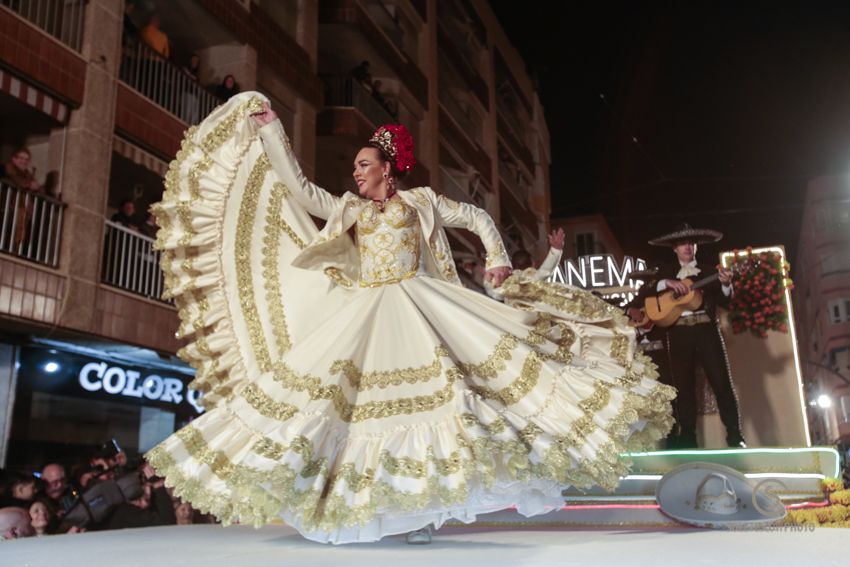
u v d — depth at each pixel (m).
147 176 15.34
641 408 3.36
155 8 15.91
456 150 27.98
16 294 11.25
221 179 4.11
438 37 27.77
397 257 3.78
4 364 12.10
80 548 3.38
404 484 2.94
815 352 56.91
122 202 14.84
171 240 4.07
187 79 15.59
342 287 3.85
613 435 3.27
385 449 3.04
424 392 3.27
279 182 4.09
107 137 13.24
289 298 3.90
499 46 34.53
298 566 2.52
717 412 7.18
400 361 3.39
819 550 2.86
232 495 2.94
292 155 3.95
